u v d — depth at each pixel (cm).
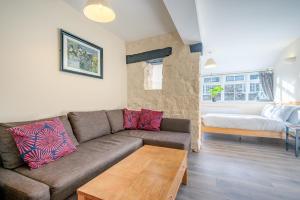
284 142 346
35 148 127
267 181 181
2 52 152
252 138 382
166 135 235
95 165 135
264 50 421
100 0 138
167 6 183
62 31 207
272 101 492
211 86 593
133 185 100
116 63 322
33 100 178
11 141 128
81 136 195
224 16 249
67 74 218
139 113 298
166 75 314
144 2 215
